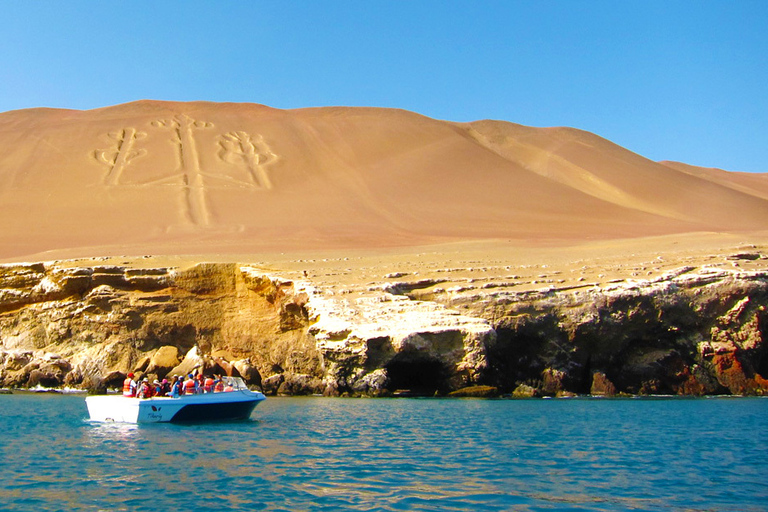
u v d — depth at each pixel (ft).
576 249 180.96
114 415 91.15
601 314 129.59
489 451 72.84
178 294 141.49
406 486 58.13
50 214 246.27
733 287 134.21
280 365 132.16
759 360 136.15
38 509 51.39
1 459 67.46
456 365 120.37
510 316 128.67
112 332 137.39
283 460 67.36
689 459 69.97
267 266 146.41
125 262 151.64
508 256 168.04
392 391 120.88
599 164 344.28
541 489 57.93
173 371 126.52
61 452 70.90
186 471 62.75
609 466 66.54
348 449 72.95
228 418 91.71
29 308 141.69
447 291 134.51
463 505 53.06
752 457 71.05
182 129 332.19
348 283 137.90
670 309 132.05
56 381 133.80
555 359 129.39
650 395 128.98
